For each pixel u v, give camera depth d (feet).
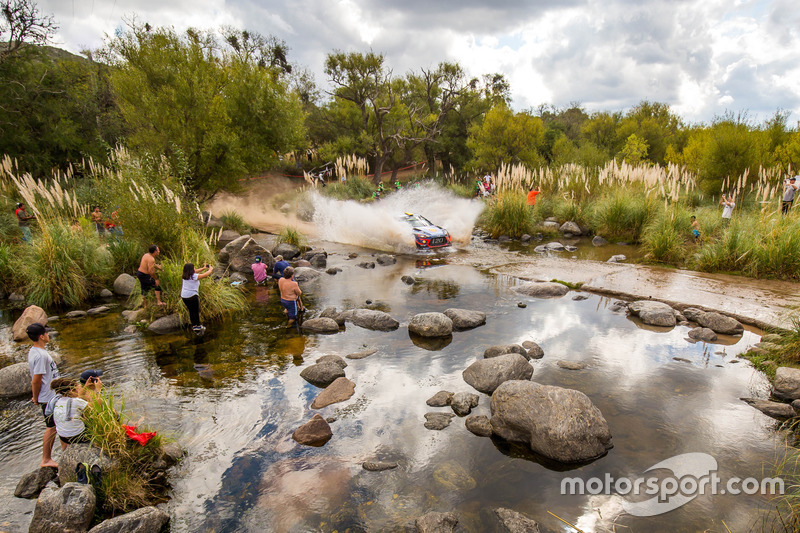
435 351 26.09
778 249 37.22
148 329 30.19
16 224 45.96
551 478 15.23
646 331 28.37
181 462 16.30
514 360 22.25
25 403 21.06
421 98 141.69
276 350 26.61
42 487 15.06
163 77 55.72
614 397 20.18
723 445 16.61
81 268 37.65
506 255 51.21
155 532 12.86
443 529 12.62
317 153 131.13
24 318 29.35
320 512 13.79
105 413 15.61
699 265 41.39
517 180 74.23
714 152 63.62
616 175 68.69
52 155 74.95
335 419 19.16
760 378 21.77
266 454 16.83
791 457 15.74
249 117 66.39
